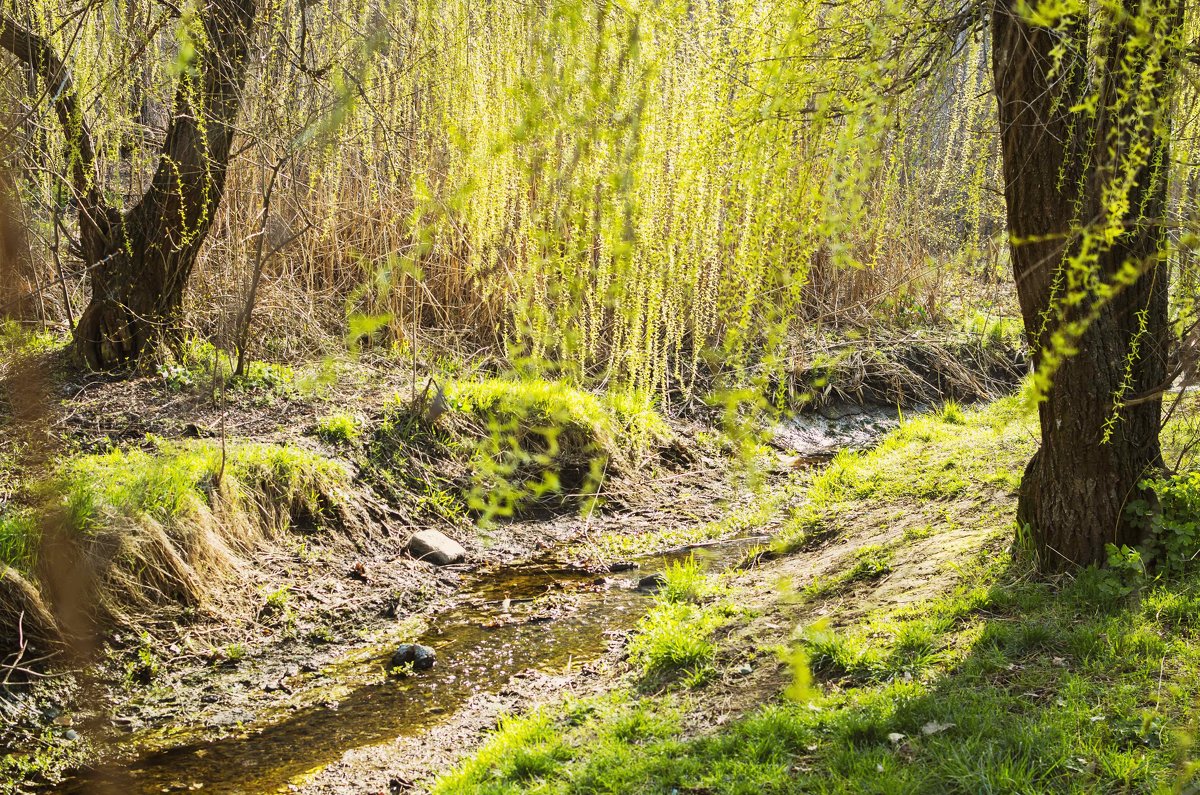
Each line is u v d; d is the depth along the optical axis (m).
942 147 9.23
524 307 2.97
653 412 8.59
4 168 1.39
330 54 7.14
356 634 5.94
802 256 2.45
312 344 8.84
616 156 2.51
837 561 6.11
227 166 7.96
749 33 2.87
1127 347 4.66
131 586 5.48
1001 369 11.15
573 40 2.38
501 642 5.82
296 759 4.57
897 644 4.59
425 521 7.39
